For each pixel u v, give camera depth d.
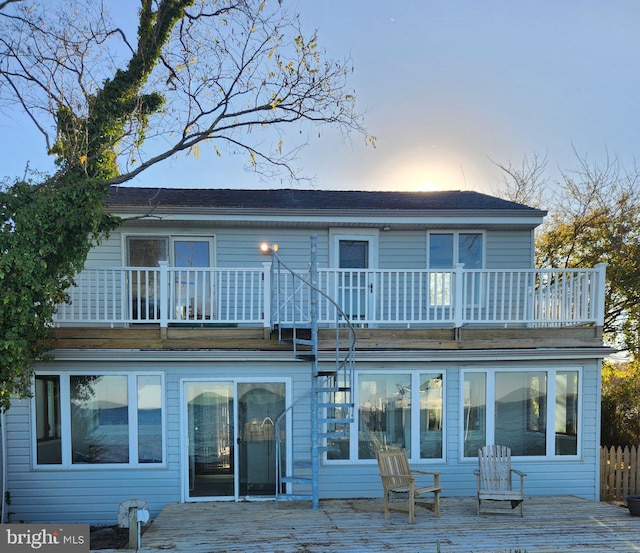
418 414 7.66
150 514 7.25
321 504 7.09
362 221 8.98
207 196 10.52
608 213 15.42
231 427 7.44
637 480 8.45
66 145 8.13
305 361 7.41
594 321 7.60
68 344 7.10
